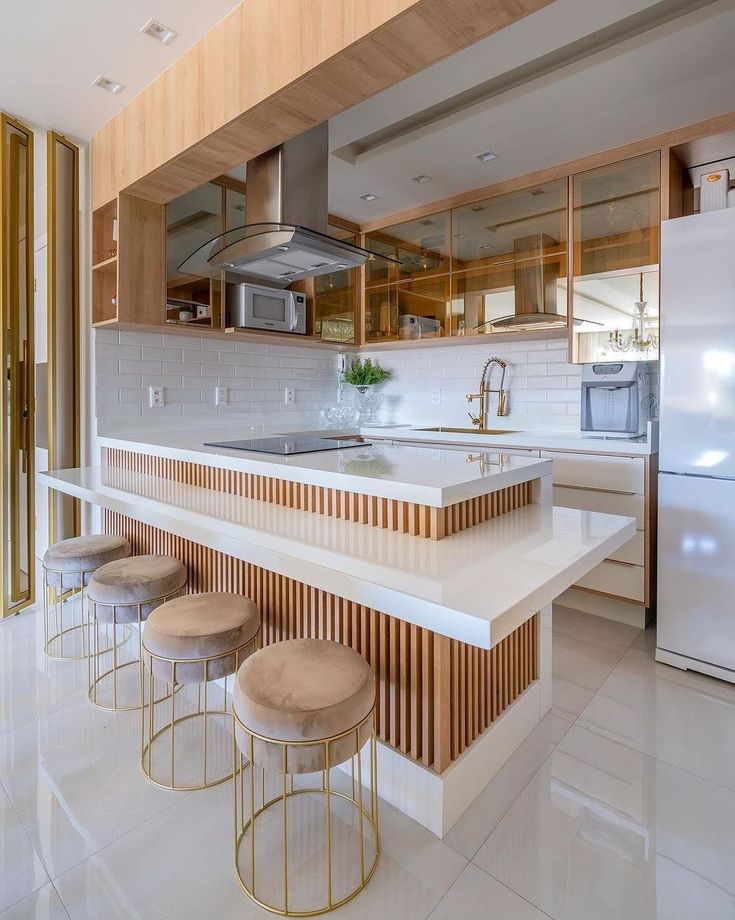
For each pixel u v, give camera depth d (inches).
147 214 112.1
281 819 60.1
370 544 55.8
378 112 97.3
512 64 83.4
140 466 107.7
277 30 69.6
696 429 88.1
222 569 88.4
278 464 72.3
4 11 77.0
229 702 83.5
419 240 149.5
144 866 53.7
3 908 49.2
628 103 95.7
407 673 60.9
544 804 62.4
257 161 98.4
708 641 89.6
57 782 65.4
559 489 116.6
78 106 103.0
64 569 89.7
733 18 74.2
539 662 77.9
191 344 136.0
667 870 53.5
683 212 116.0
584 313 119.0
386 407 175.2
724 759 70.1
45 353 129.0
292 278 118.6
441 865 54.1
